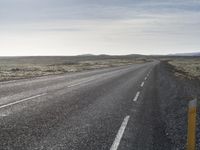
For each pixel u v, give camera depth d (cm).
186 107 1270
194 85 2364
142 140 776
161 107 1298
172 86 2191
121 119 1023
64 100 1424
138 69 5138
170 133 851
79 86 2117
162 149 705
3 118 981
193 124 631
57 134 804
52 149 676
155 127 920
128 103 1385
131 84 2350
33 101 1366
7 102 1319
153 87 2153
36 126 885
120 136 805
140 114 1123
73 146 703
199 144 757
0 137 759
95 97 1561
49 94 1636
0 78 2747
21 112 1092
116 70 4812
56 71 4538
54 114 1072
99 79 2806
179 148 715
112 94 1705
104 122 969
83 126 906
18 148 674
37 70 4769
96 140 761
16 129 843
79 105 1289
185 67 7150
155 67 5975
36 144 708
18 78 2803
